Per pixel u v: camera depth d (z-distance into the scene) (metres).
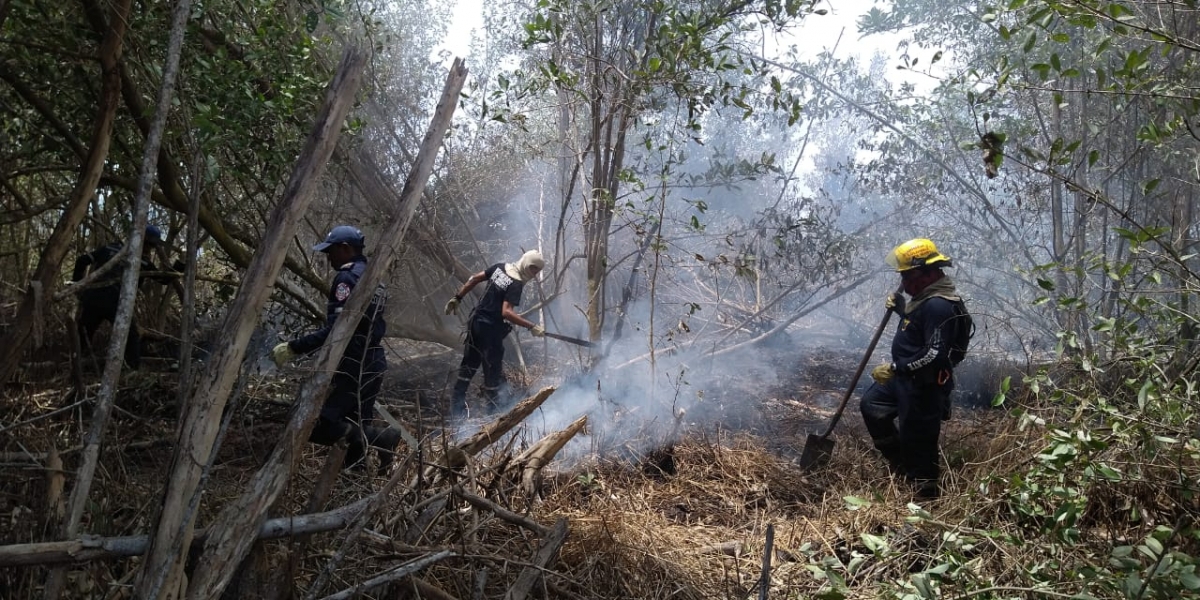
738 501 4.60
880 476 4.89
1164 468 3.38
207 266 8.09
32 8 4.55
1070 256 6.75
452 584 2.97
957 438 5.36
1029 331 7.75
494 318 6.19
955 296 4.64
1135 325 3.87
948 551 3.07
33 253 8.08
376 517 3.05
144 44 4.82
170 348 6.54
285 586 2.54
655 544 3.68
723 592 3.37
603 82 6.70
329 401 4.18
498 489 3.65
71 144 5.09
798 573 3.58
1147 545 2.71
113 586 2.49
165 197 5.62
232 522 2.36
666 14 6.31
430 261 8.08
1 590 2.46
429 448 3.80
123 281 2.68
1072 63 6.17
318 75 5.87
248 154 5.52
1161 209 6.36
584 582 3.22
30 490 3.04
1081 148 6.48
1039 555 3.22
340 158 6.47
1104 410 3.36
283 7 5.58
